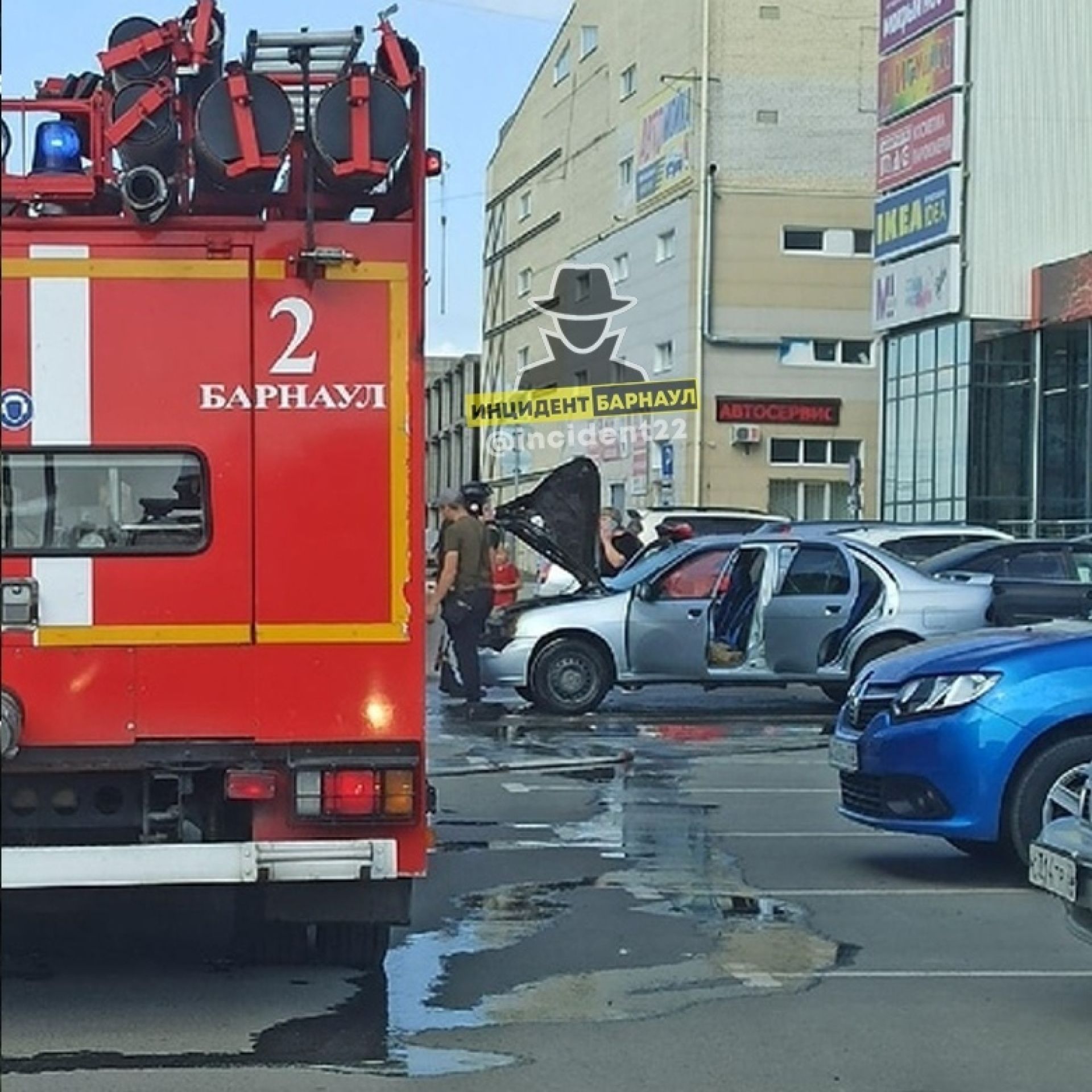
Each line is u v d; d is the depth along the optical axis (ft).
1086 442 136.46
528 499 60.49
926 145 143.23
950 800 30.60
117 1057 21.34
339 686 21.20
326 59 20.80
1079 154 140.36
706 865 33.78
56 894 22.04
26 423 20.68
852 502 147.43
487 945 27.20
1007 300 139.85
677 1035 22.44
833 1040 22.29
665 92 177.06
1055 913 29.66
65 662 20.81
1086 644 31.19
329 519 21.12
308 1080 20.49
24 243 20.63
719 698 67.15
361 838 21.15
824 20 171.22
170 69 20.86
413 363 21.13
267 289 20.98
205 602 21.02
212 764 21.03
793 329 170.71
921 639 57.36
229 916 28.53
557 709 59.52
